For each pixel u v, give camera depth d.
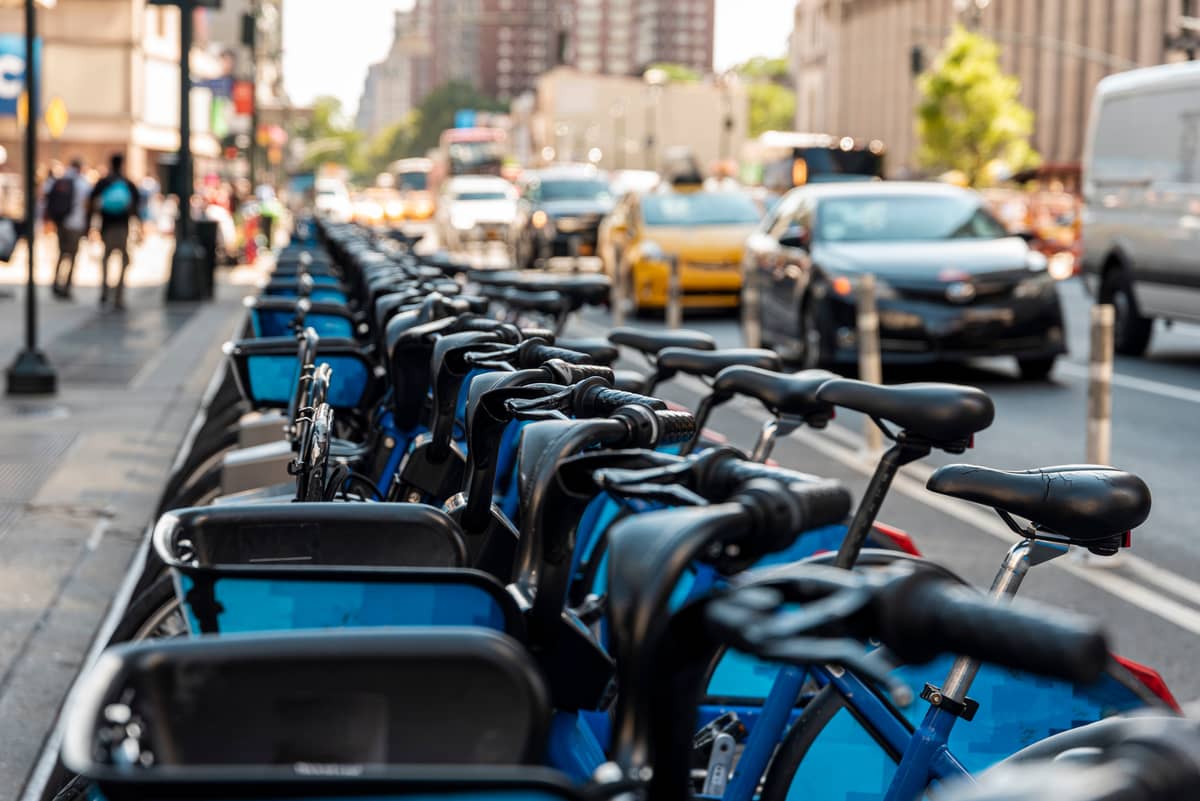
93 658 5.13
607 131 112.19
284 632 1.58
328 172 98.19
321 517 2.29
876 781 2.87
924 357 13.41
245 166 51.00
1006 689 2.98
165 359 14.17
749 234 21.53
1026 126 73.56
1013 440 10.45
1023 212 43.06
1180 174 15.07
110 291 23.95
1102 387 7.52
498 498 3.28
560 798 1.27
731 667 3.32
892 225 14.68
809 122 132.25
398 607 2.00
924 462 9.59
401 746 1.59
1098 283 16.64
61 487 8.02
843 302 13.52
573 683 2.06
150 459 8.91
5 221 17.17
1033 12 83.50
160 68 66.69
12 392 11.52
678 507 1.60
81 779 3.04
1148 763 1.06
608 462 1.89
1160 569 6.68
